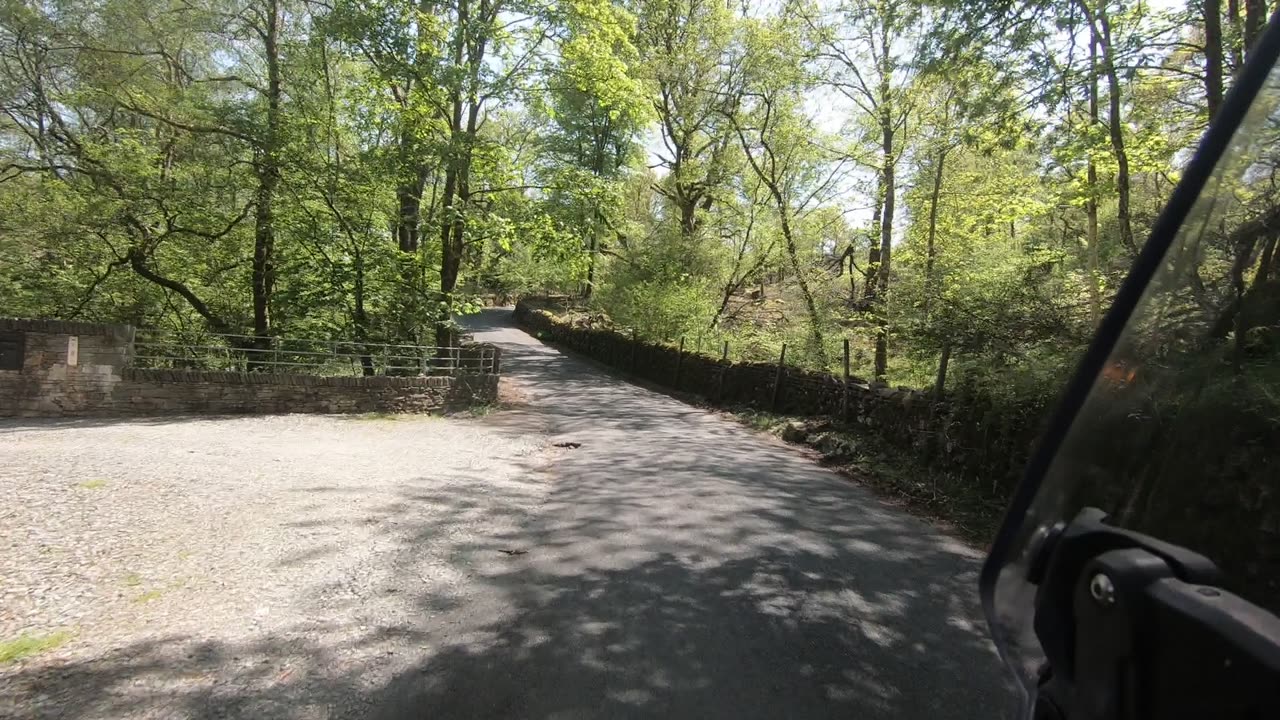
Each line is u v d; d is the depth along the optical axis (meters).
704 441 11.51
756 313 23.77
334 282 15.26
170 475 7.33
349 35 14.12
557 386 19.42
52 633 3.81
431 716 3.24
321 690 3.43
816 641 4.16
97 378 11.37
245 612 4.24
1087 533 1.15
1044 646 1.17
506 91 15.78
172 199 14.70
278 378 12.62
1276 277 1.11
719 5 24.47
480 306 17.12
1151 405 1.26
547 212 16.81
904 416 10.12
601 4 15.82
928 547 6.12
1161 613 0.93
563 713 3.30
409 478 8.02
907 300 12.64
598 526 6.42
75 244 15.48
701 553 5.71
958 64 9.66
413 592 4.71
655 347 21.61
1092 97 10.05
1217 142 1.19
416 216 16.41
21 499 6.11
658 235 25.45
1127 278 1.37
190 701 3.26
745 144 22.78
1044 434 1.46
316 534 5.77
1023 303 9.10
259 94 15.79
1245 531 1.07
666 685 3.59
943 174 16.86
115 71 15.92
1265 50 1.13
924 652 4.05
